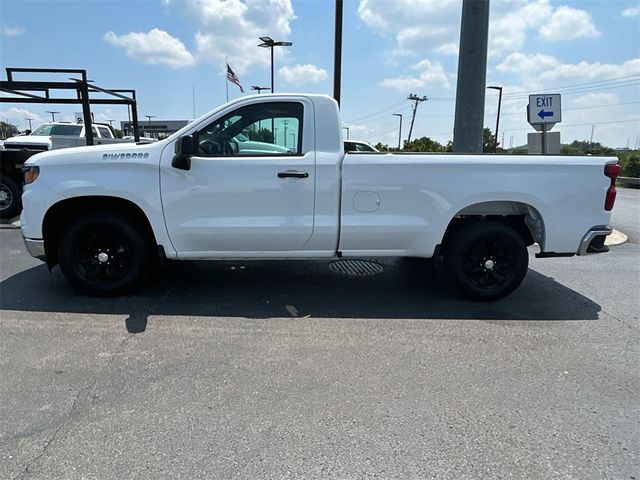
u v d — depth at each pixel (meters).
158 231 4.73
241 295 5.18
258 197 4.66
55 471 2.39
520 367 3.58
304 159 4.64
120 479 2.34
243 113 4.75
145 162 4.62
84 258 4.92
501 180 4.68
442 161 4.65
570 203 4.75
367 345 3.93
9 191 9.27
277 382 3.30
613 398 3.15
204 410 2.94
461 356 3.75
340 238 4.75
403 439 2.68
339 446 2.61
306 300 5.05
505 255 4.97
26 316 4.46
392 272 6.17
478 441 2.67
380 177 4.65
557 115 8.45
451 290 5.45
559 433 2.76
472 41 7.95
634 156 32.34
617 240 9.14
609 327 4.40
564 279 6.09
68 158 4.67
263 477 2.36
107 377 3.34
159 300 4.96
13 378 3.31
